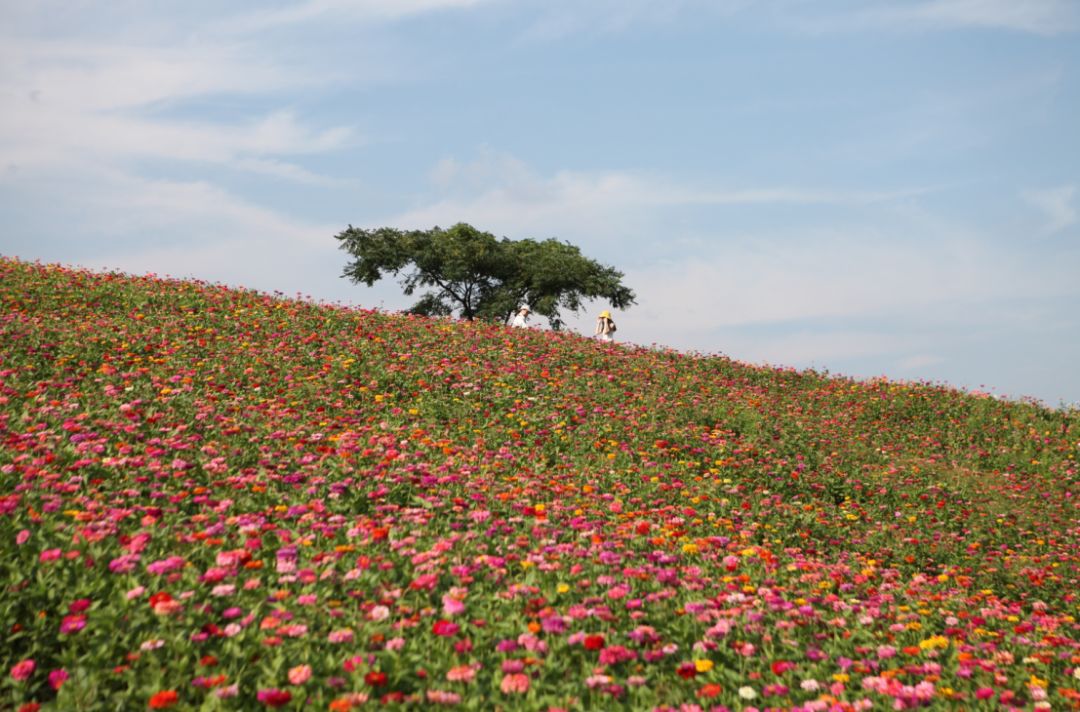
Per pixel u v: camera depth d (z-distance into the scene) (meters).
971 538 13.13
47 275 21.41
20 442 8.70
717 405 19.22
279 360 16.38
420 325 22.95
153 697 4.32
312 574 6.15
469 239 59.94
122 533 6.79
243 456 10.00
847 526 12.30
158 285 22.56
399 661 5.05
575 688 4.98
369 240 58.47
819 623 6.84
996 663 6.29
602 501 10.76
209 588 5.86
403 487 9.50
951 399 24.72
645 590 6.95
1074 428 22.17
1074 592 10.76
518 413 15.08
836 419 21.69
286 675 4.79
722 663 5.74
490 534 8.10
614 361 22.61
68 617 5.08
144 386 12.74
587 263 60.34
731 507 11.64
